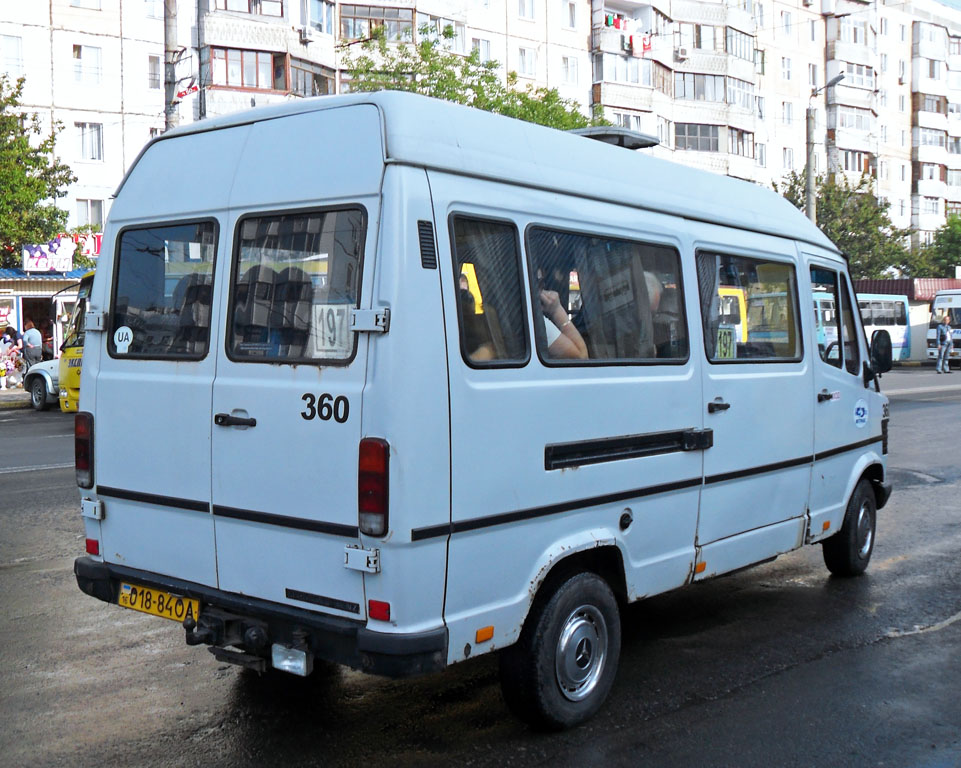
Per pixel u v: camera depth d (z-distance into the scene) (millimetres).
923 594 6840
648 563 4902
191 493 4312
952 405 20875
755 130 51938
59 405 23047
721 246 5535
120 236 4695
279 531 4016
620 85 44719
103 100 35750
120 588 4668
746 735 4488
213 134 4414
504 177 4160
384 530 3670
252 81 34719
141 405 4496
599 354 4605
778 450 5941
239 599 4152
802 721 4652
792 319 6211
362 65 29953
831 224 51688
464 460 3879
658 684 5117
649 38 45531
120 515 4629
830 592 6891
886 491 7406
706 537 5332
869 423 7117
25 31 34312
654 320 4980
